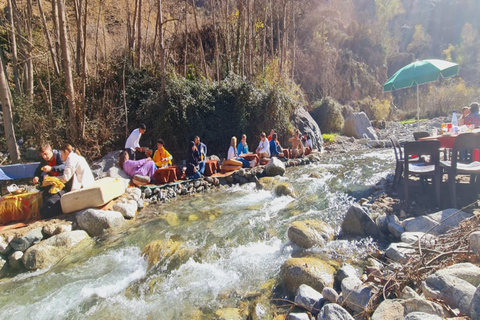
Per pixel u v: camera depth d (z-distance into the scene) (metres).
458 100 25.45
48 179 5.61
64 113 10.08
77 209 5.53
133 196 6.66
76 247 4.82
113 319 3.22
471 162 5.63
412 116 27.91
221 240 4.79
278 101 13.01
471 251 2.93
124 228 5.51
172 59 15.52
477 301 2.12
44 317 3.33
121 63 11.53
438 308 2.23
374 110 25.88
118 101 11.00
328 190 6.90
